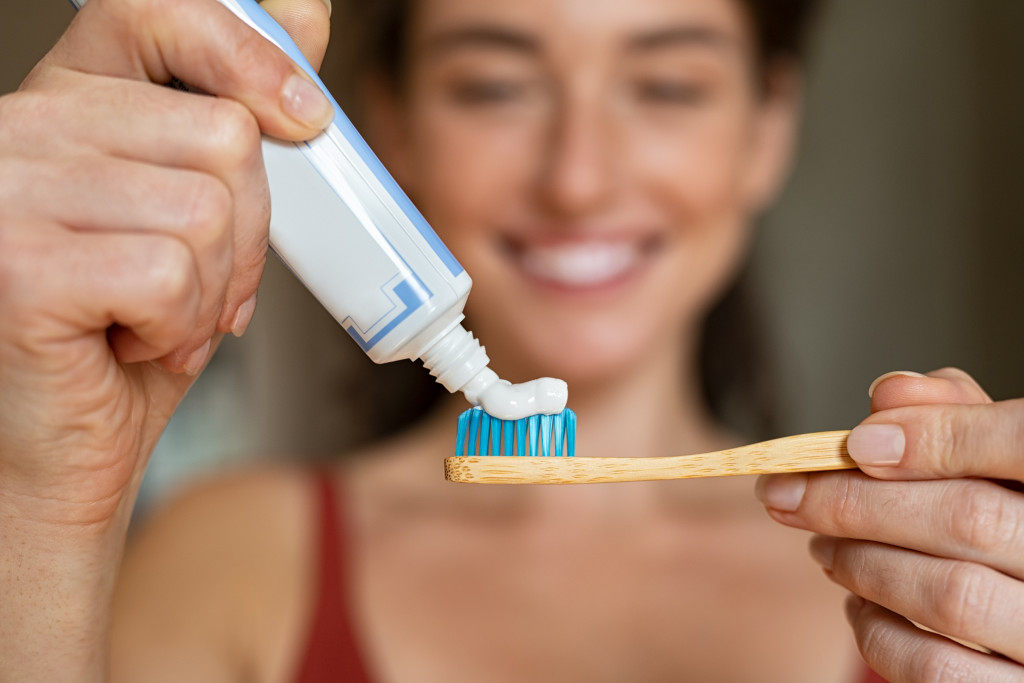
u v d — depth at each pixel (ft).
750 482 3.38
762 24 3.28
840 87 6.41
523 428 1.58
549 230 3.17
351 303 1.47
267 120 1.33
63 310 1.22
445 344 1.53
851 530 1.63
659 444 3.52
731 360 4.12
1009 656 1.51
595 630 3.05
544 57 2.98
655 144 3.07
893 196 6.44
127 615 2.98
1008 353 6.30
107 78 1.28
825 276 6.49
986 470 1.51
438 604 3.08
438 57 3.07
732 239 3.43
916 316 6.45
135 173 1.22
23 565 1.43
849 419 6.50
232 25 1.30
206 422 5.84
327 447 5.90
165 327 1.23
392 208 1.45
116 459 1.41
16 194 1.23
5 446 1.34
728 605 3.05
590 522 3.28
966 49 6.28
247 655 2.99
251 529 3.29
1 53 5.72
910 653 1.61
